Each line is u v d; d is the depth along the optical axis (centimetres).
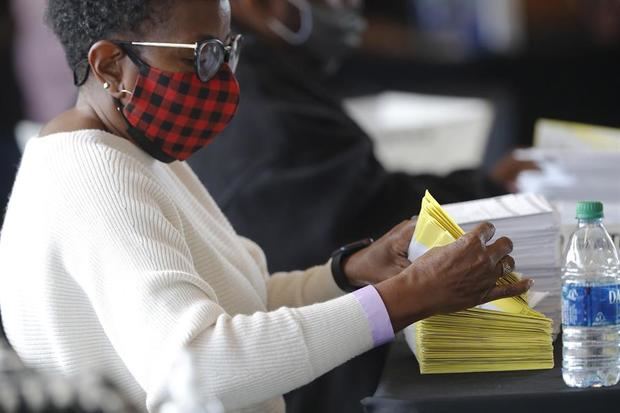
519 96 1212
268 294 519
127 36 419
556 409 387
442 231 427
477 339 426
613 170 671
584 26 1192
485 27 1213
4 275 430
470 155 1206
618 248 502
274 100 678
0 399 270
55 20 429
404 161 1198
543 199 506
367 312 399
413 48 1225
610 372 407
